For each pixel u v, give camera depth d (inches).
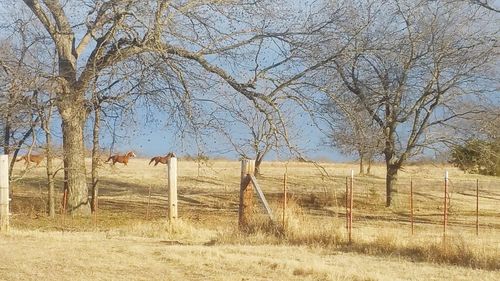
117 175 1610.5
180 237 605.6
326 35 884.6
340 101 903.1
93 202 895.7
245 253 485.4
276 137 860.0
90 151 968.9
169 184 684.7
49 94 783.7
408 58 1099.9
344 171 2003.0
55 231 665.6
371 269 435.5
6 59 771.4
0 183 623.5
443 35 1089.4
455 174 1856.5
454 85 1106.7
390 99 1122.7
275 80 874.8
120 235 611.5
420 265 461.4
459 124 1131.9
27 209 891.4
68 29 820.0
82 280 369.1
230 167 1998.0
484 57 1062.4
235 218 868.6
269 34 863.1
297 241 557.0
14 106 765.9
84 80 804.0
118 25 788.0
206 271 405.7
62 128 856.9
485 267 456.1
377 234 586.2
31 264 413.7
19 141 824.9
